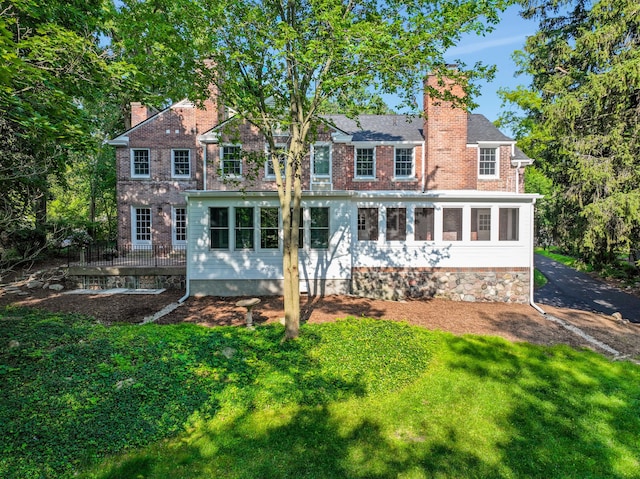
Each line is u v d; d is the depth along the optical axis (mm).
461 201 12984
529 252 13047
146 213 19422
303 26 7133
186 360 6816
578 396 6309
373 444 4840
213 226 12891
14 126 8492
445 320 10547
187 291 12750
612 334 9977
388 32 6973
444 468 4445
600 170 14461
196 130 19156
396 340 8250
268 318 10352
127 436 4672
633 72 13156
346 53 6867
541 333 9695
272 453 4613
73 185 25688
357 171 18359
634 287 18516
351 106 8266
